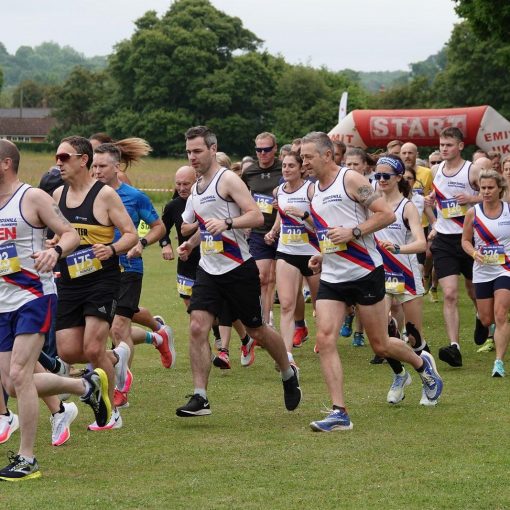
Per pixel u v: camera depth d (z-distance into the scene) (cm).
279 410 1190
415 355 1167
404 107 12038
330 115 12525
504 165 1480
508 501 806
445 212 1545
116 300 1094
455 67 10275
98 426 1075
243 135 12712
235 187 1118
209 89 12612
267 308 1648
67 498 821
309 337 1791
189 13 13275
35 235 925
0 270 915
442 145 1575
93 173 1288
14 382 905
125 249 1079
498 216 1386
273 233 1586
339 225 1081
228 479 876
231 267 1116
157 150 12619
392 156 1376
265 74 12888
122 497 823
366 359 1563
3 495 834
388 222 1062
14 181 927
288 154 1444
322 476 882
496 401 1214
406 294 1357
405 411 1165
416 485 851
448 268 1516
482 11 3209
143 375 1434
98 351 1072
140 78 12781
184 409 1088
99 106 13425
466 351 1608
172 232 4297
